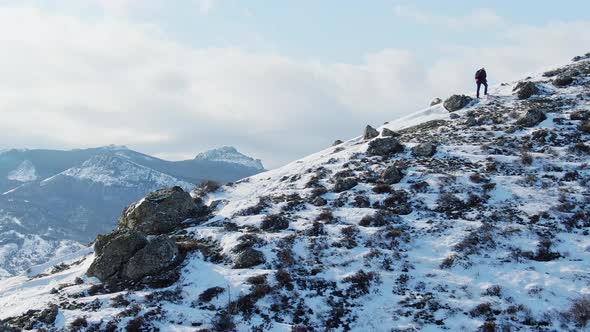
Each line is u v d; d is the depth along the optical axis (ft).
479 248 96.07
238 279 92.12
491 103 171.63
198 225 121.49
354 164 143.74
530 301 80.74
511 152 131.95
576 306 77.61
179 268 98.53
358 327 80.33
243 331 79.30
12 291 102.17
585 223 99.76
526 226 100.32
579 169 117.91
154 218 124.06
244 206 127.34
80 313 84.02
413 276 91.15
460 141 144.97
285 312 84.12
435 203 114.83
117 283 97.96
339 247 101.45
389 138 148.46
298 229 110.83
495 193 114.21
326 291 89.10
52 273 118.83
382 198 120.37
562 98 159.94
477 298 83.25
